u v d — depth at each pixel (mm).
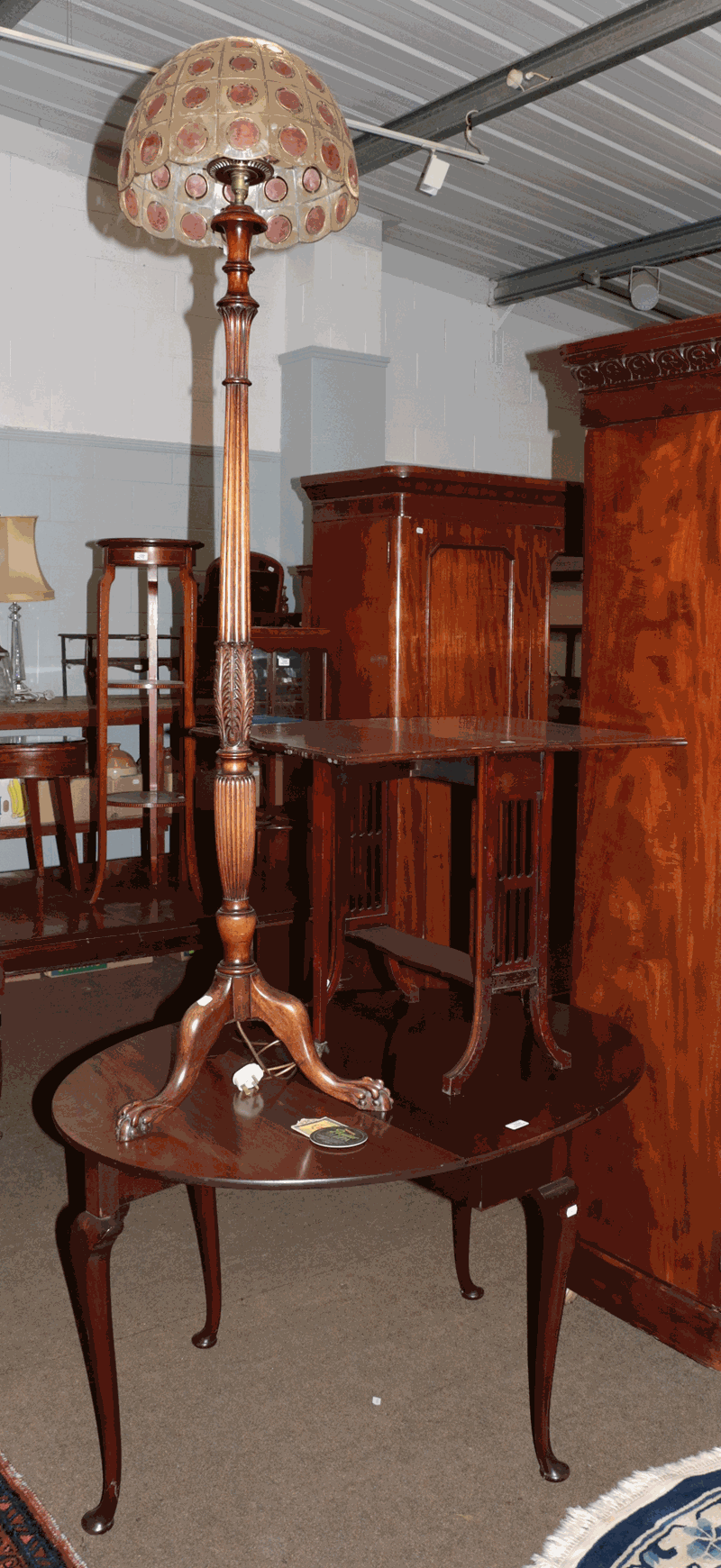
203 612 5320
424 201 6609
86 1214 1732
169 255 6398
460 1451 1996
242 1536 1791
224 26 5051
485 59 5180
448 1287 2531
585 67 4852
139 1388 2168
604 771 2406
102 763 3973
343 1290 2510
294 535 6988
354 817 2338
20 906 3934
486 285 7891
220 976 1823
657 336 2168
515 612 3424
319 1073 1854
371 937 2361
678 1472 1941
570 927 3482
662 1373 2234
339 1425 2062
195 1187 2234
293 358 6844
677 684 2252
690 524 2207
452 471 3143
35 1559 1735
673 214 6605
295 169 1893
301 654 4691
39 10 4945
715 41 4750
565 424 8641
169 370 6480
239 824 1754
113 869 4703
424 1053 2109
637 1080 2004
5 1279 2555
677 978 2285
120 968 4809
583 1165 2494
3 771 3834
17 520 5047
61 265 6039
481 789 1871
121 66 4875
